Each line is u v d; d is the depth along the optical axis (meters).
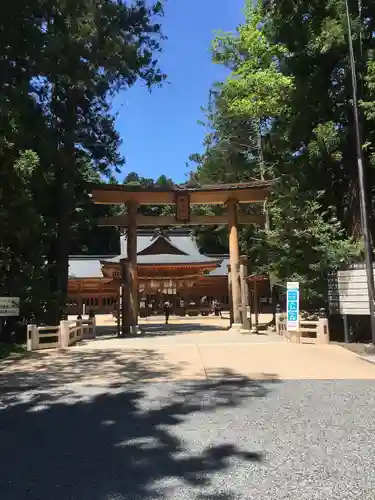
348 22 12.35
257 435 5.42
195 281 39.41
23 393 8.14
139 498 3.87
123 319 19.36
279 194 17.23
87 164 26.80
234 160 36.19
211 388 8.09
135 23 14.88
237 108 19.83
